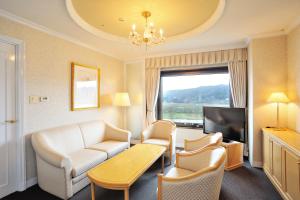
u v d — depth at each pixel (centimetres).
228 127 321
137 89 458
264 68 292
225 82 386
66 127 284
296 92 250
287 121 281
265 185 242
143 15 233
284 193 203
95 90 365
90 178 178
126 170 193
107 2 204
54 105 279
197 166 200
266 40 290
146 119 446
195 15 239
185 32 303
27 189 234
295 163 177
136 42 237
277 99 264
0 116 216
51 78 274
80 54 332
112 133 354
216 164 149
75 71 316
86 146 304
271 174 246
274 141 234
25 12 214
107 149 287
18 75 229
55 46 281
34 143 228
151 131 376
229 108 321
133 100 464
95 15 238
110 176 179
